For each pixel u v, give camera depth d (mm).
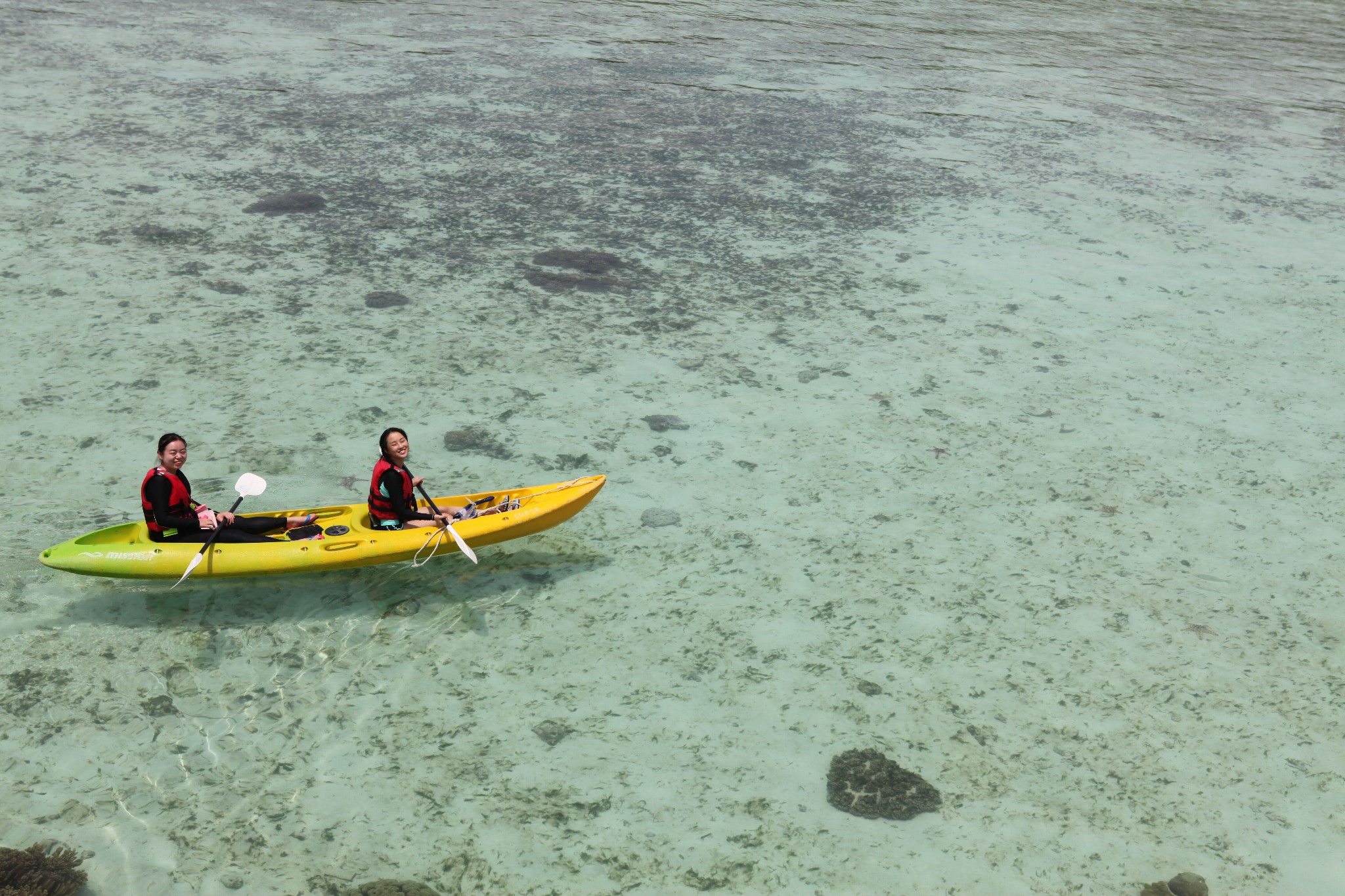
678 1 23906
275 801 4688
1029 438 8117
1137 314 10391
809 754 5145
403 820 4645
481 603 6035
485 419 7832
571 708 5348
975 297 10555
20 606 5684
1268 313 10570
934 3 25969
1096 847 4711
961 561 6664
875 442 7938
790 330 9641
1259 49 23391
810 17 23266
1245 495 7512
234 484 6801
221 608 5816
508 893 4336
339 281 9891
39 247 10000
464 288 9953
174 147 12914
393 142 13750
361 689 5355
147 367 8133
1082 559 6734
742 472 7465
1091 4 27438
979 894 4453
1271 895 4516
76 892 4152
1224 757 5246
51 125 13266
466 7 21625
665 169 13562
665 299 10062
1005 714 5457
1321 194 14180
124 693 5211
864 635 5980
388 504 6008
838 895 4414
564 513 6281
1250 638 6098
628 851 4562
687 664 5695
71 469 6812
